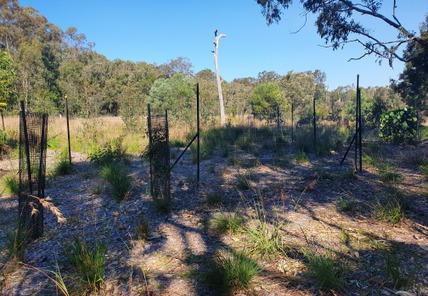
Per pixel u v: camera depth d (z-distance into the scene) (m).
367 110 19.48
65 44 56.34
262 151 10.46
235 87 43.31
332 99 35.50
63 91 33.09
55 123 16.16
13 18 44.84
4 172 7.83
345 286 2.60
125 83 43.78
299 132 12.66
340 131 13.95
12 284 2.94
